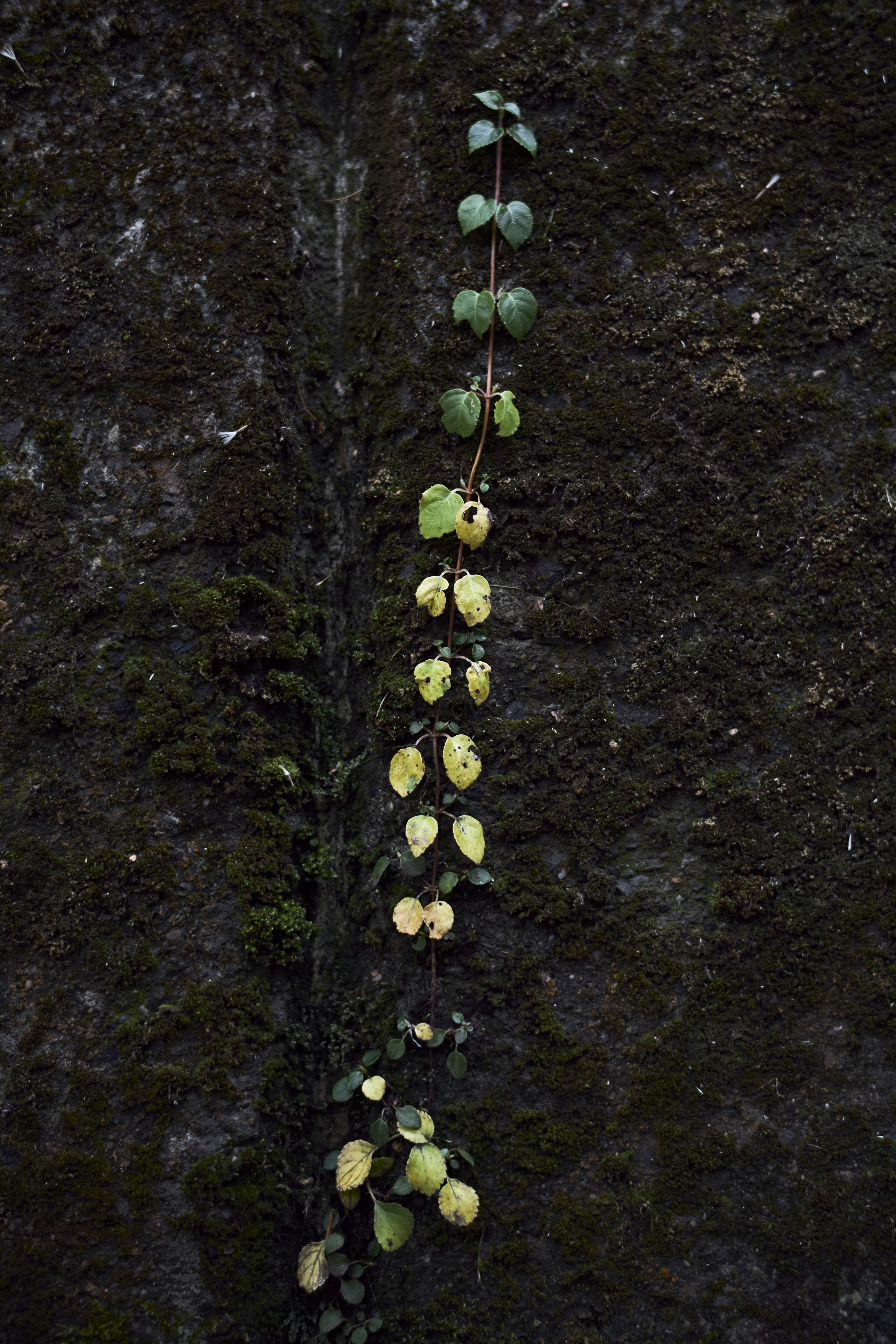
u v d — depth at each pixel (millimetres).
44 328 2100
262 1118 2016
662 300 2107
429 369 2111
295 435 2125
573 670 2078
